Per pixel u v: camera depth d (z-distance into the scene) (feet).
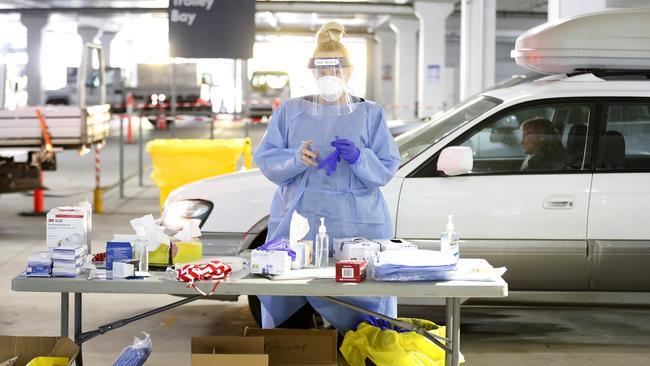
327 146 16.74
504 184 21.38
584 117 21.76
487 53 68.18
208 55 55.01
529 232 21.29
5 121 39.73
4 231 39.78
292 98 17.02
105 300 26.94
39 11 128.26
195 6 54.75
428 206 21.26
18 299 26.84
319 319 22.61
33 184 41.37
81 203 15.98
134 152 82.33
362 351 16.96
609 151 21.63
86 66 42.37
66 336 15.07
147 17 149.28
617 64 22.41
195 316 25.14
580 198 21.29
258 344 15.30
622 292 21.47
